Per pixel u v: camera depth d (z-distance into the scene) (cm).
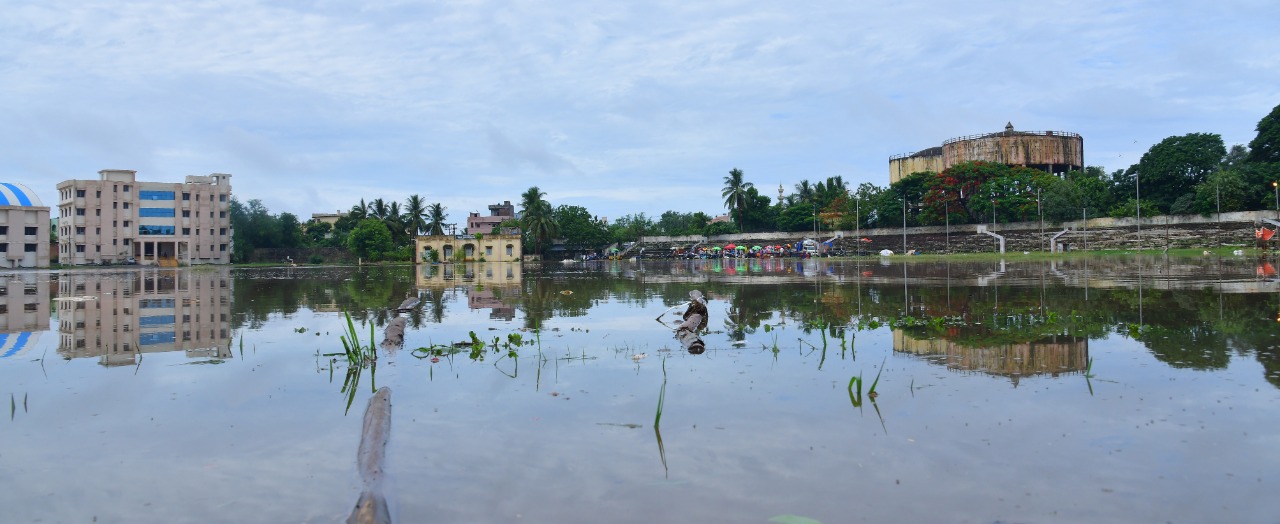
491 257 7756
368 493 443
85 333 1246
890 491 442
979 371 784
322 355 977
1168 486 442
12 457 529
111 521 416
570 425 597
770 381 755
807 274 3203
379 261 8225
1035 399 650
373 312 1641
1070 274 2705
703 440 549
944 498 430
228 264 7862
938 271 3244
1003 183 6906
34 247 7219
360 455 524
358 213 9469
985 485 448
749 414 621
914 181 8038
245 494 455
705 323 1303
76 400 705
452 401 688
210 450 544
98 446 555
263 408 671
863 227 8469
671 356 927
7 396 722
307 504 439
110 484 475
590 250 9562
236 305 1866
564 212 9294
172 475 491
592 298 1988
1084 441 528
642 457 512
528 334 1185
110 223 7581
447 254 7781
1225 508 409
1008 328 1128
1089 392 673
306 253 8744
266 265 7400
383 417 609
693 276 3269
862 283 2405
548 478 473
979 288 2038
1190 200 6369
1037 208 6719
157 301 2025
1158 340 964
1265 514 400
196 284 3103
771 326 1231
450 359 933
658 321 1364
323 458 525
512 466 497
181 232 7925
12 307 1844
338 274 4406
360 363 902
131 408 673
